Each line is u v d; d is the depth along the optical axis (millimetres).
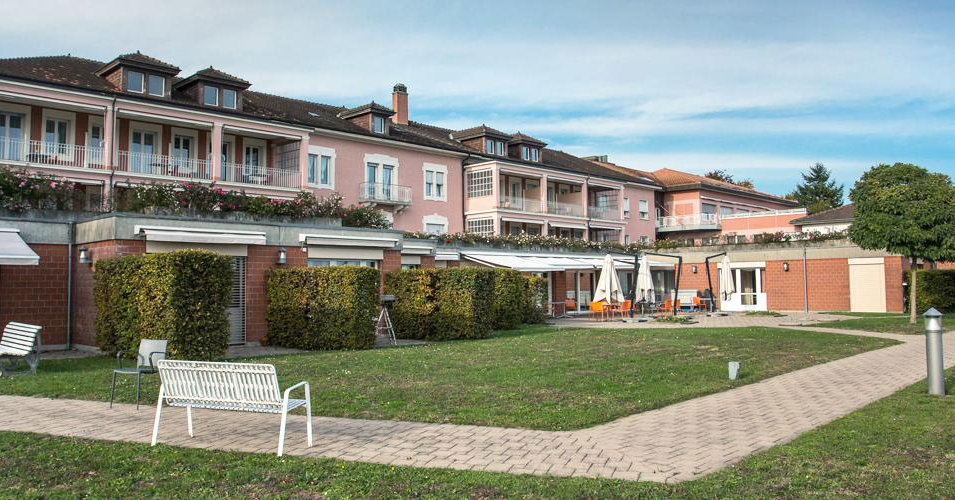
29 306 17578
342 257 21578
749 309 37500
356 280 17750
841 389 11219
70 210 18656
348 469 6523
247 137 34812
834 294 36781
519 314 25422
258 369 7359
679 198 62031
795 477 6137
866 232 26922
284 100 40469
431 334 21094
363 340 17812
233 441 7738
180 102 30875
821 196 91500
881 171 27031
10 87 26688
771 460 6727
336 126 37000
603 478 6215
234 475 6336
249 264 19297
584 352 15914
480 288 21062
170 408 9680
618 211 54562
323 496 5770
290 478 6242
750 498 5605
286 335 18844
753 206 68875
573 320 30172
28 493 5855
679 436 7906
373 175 38875
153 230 17078
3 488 6008
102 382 11570
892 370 13367
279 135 33938
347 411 9242
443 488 5918
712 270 41812
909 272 33594
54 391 10797
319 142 36219
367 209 24672
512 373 12547
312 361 14320
